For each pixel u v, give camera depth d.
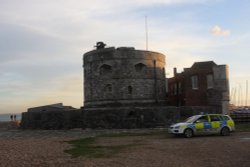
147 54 60.12
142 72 59.50
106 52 58.72
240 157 18.62
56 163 17.78
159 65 62.09
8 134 47.41
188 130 31.22
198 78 56.44
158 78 61.38
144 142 27.88
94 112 50.09
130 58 58.69
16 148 23.47
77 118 50.91
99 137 34.66
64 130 49.91
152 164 17.17
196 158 18.72
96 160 18.69
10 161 18.14
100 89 59.06
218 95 54.75
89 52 60.72
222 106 54.38
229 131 32.56
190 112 50.09
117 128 48.88
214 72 55.41
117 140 30.58
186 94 57.44
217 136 31.67
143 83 59.31
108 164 17.38
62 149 23.62
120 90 57.97
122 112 49.34
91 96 60.12
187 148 22.84
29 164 17.45
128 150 22.75
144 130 44.12
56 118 52.72
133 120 48.97
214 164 16.88
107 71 59.00
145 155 20.16
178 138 30.59
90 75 60.41
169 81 69.88
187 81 57.50
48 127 53.38
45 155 20.47
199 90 56.22
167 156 19.61
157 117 49.19
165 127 48.50
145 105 58.91
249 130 37.78
